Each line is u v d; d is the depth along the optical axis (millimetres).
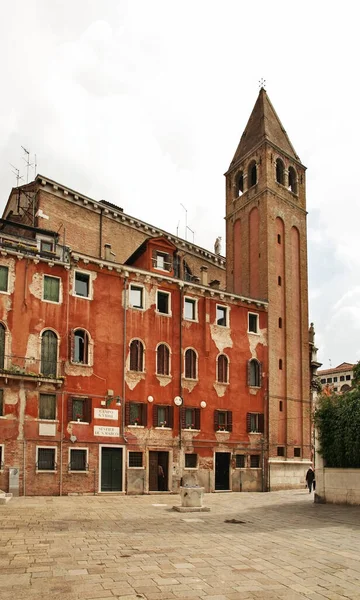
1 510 23312
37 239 36562
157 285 39844
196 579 11312
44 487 31969
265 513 24266
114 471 35188
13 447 31297
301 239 51219
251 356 44281
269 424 43875
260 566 12711
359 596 10375
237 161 53469
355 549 15070
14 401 31797
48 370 33500
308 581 11406
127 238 48406
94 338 35812
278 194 49875
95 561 12852
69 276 35500
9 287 33062
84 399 34625
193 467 39156
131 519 21328
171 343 39656
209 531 18266
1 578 11125
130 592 10227
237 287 50688
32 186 43250
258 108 53375
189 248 55125
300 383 47656
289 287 48719
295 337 48281
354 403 28922
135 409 37031
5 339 32344
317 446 30031
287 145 52750
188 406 39562
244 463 41969
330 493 29031
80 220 44750
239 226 51781
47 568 12047
